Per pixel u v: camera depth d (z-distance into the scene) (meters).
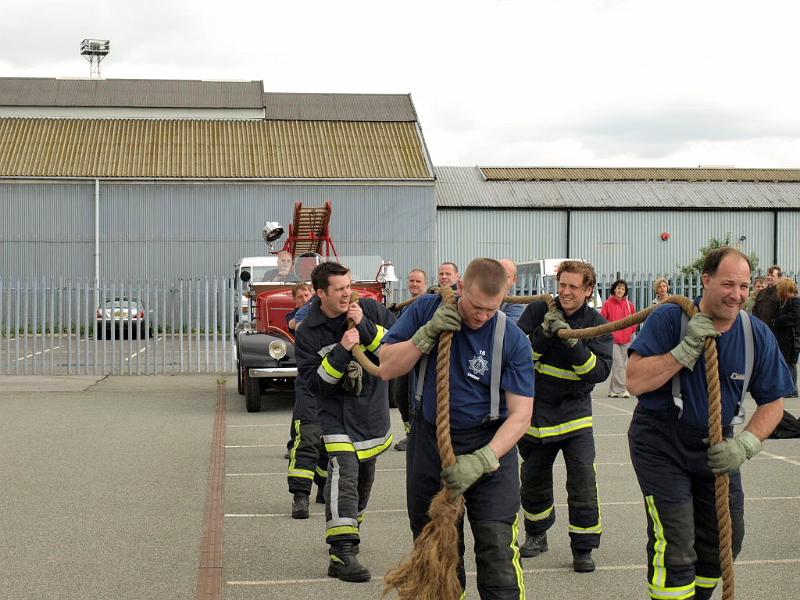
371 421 6.32
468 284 4.21
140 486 8.92
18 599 5.66
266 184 36.81
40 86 41.59
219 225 36.75
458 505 4.13
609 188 42.97
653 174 45.47
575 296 6.22
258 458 10.55
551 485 6.61
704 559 4.68
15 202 36.06
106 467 9.87
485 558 4.39
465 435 4.43
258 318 15.03
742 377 4.37
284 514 7.92
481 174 44.09
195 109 40.69
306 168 37.41
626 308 16.08
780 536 7.06
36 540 7.01
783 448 10.96
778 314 14.38
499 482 4.42
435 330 4.29
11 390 17.44
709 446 4.32
